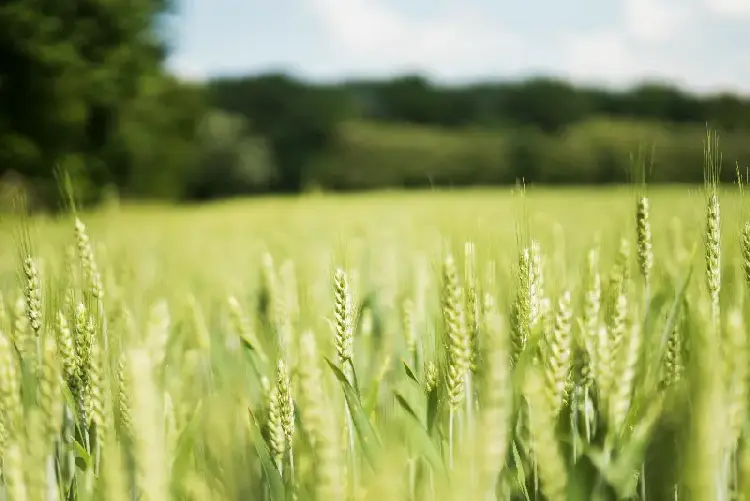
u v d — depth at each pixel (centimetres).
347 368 182
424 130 7162
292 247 574
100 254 286
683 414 138
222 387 246
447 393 176
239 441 212
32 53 3450
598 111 8994
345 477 141
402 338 263
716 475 110
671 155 4478
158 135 4681
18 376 176
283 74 8631
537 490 158
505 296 227
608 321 198
